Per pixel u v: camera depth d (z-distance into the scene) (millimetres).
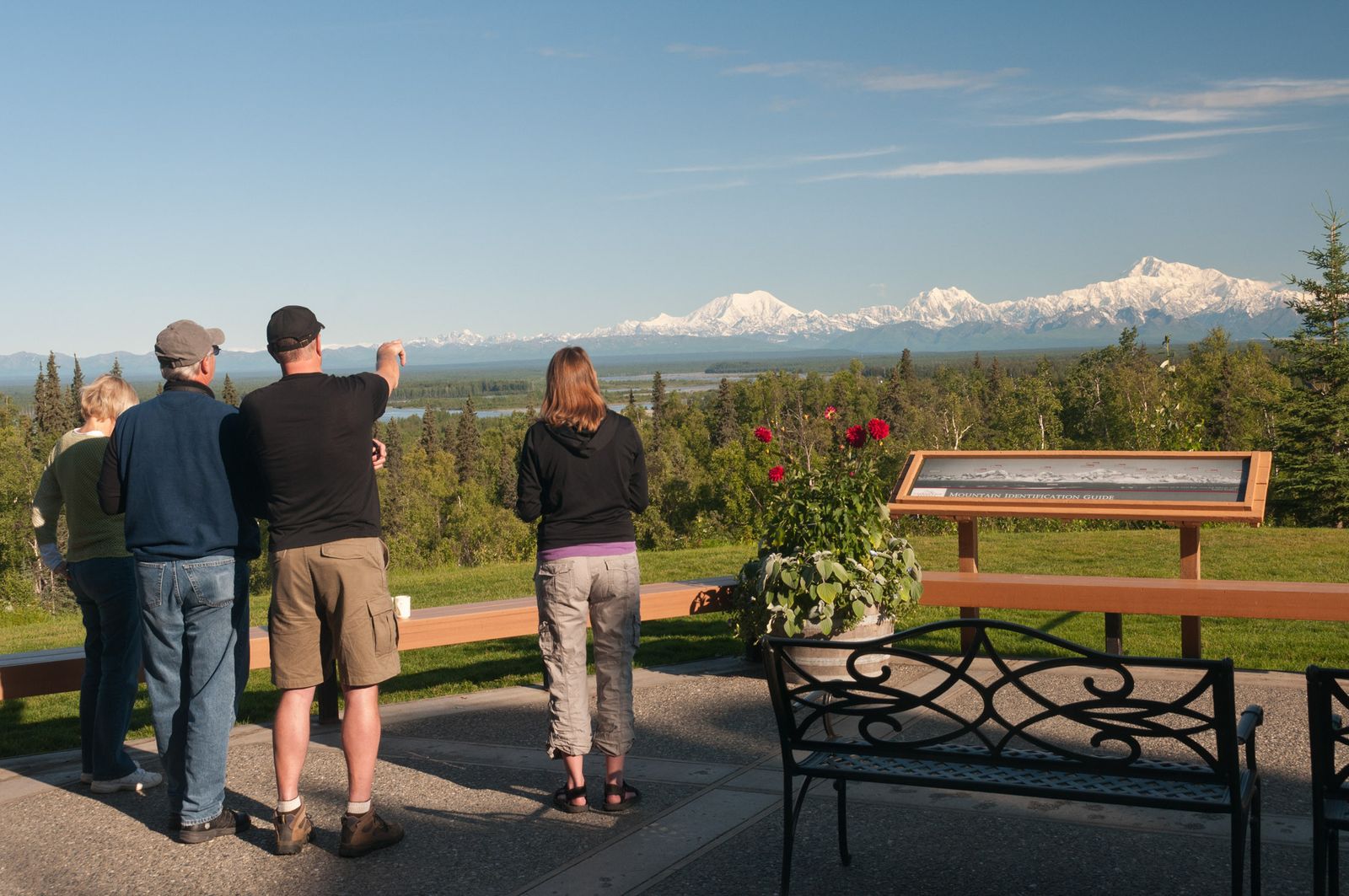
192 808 3824
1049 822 3758
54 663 4949
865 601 5668
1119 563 11117
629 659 4027
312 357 3748
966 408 97938
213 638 3852
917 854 3514
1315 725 2682
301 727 3701
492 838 3762
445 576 14016
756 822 3850
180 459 3805
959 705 5469
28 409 175250
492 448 121688
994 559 11781
